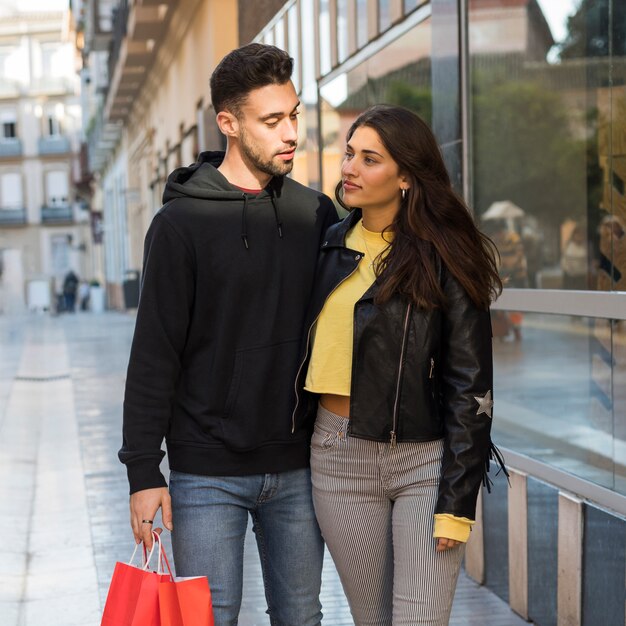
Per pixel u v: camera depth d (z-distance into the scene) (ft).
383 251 8.66
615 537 11.51
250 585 15.47
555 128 18.13
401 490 8.69
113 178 133.28
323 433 8.87
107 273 151.53
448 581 8.49
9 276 197.98
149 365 8.66
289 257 8.96
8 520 19.60
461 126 16.74
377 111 8.71
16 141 198.80
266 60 8.71
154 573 7.98
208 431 8.79
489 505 14.71
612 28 15.94
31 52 200.23
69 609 14.56
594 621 11.95
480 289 8.44
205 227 8.75
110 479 23.25
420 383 8.50
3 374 48.55
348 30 22.91
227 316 8.75
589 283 16.70
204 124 42.83
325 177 25.49
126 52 66.80
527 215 18.22
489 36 17.11
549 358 14.98
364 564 8.96
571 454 13.91
